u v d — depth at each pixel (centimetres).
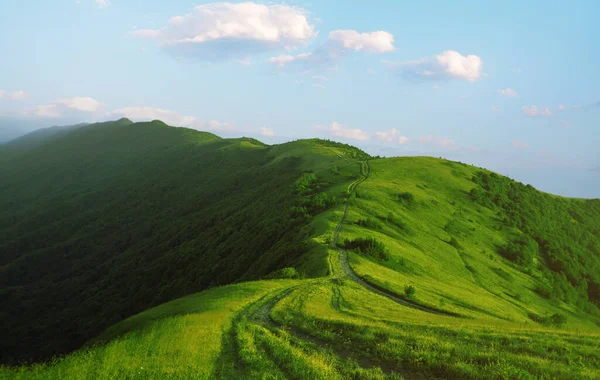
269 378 1513
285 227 9831
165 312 3391
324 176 16025
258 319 2836
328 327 2373
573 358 1570
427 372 1516
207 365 1630
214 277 9594
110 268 16338
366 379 1461
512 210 15612
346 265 5741
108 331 3344
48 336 11100
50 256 19625
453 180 16075
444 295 5453
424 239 9594
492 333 2038
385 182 13888
